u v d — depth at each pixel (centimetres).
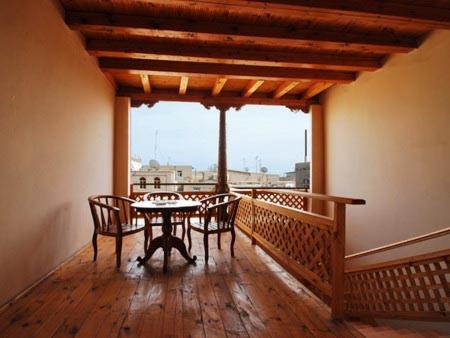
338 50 418
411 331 247
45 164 272
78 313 212
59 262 306
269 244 364
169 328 195
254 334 191
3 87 207
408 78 391
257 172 2031
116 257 329
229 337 187
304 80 487
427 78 362
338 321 211
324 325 205
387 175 427
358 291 306
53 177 289
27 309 216
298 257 292
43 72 266
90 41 380
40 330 190
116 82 544
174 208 316
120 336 185
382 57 438
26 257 241
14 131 221
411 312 241
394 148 414
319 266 251
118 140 556
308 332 196
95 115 426
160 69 444
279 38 353
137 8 314
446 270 210
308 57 425
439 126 344
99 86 445
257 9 292
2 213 208
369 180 466
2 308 210
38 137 258
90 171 407
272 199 647
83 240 380
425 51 366
